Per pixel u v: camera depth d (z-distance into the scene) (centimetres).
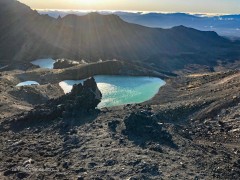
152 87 9444
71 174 3098
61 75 11262
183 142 4075
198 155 3672
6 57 19525
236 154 4081
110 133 4197
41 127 4838
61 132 4553
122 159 3362
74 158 3516
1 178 3019
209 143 4578
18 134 4638
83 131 4409
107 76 11294
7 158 3625
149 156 3450
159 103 7488
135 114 4406
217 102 6525
